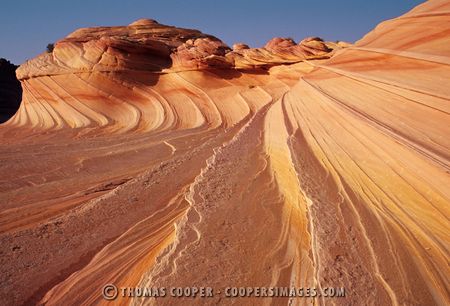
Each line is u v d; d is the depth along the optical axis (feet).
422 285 12.28
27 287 14.79
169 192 26.76
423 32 30.01
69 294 14.39
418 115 21.47
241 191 23.24
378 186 19.04
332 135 27.84
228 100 91.86
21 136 80.23
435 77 22.75
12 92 218.18
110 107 100.01
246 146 35.68
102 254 17.62
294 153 26.89
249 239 16.81
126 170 35.99
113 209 23.56
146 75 109.29
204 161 35.83
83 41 120.88
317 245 14.92
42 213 23.76
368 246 14.58
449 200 15.49
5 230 20.93
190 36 148.66
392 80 26.09
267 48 109.91
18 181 31.40
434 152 17.24
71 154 43.80
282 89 91.30
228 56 110.11
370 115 25.22
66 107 102.89
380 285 12.34
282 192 22.48
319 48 102.94
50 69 110.73
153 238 19.25
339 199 18.85
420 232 15.03
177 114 89.25
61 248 18.30
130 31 139.64
